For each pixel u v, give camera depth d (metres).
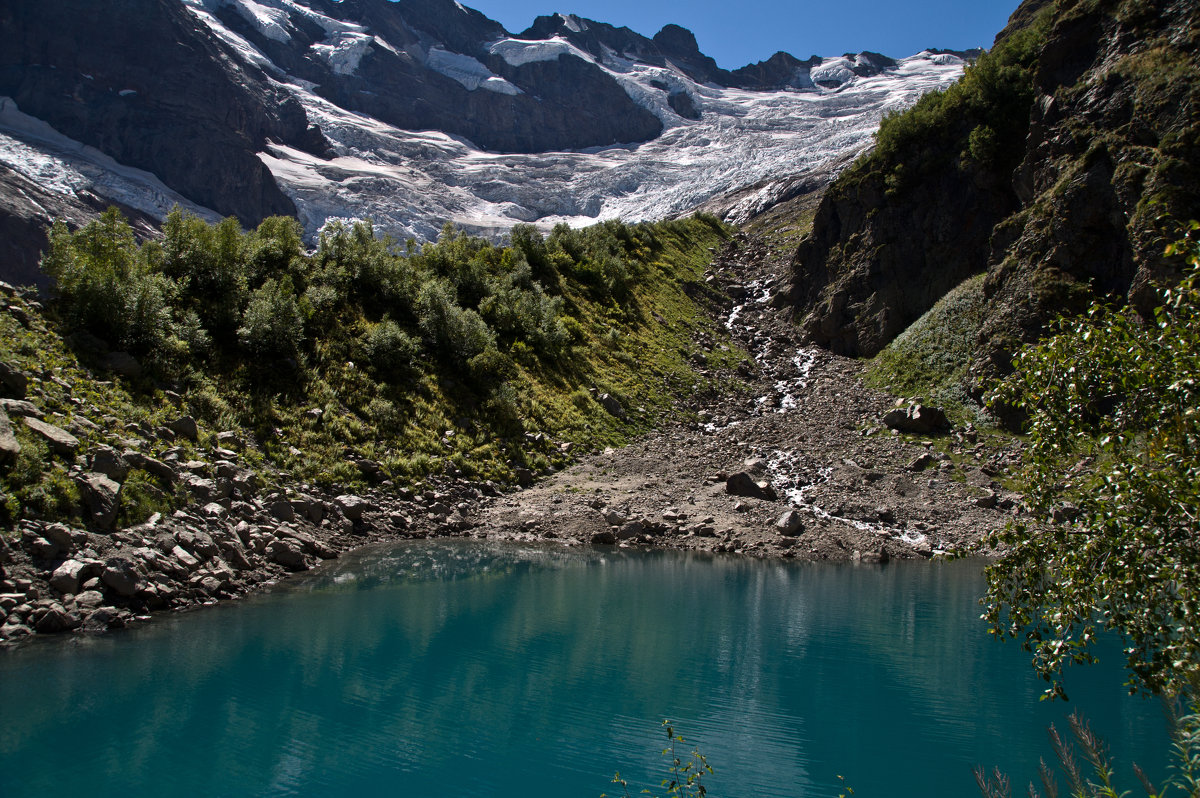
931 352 43.47
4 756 9.94
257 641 14.85
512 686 13.45
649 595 20.52
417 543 25.27
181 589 16.69
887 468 34.97
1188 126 32.03
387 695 12.75
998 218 46.75
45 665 12.72
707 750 11.12
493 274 48.72
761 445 39.06
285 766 10.16
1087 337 6.18
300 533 22.19
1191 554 5.59
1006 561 6.83
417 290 39.81
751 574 23.86
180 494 19.08
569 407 39.19
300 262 36.31
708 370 49.59
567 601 19.48
